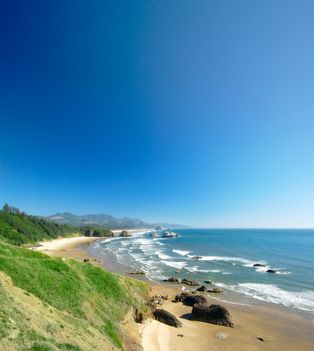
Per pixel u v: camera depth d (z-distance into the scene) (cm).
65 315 2356
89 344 2011
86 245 16650
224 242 17562
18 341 1547
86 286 3150
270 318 4100
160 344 3006
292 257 10138
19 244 13212
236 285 6025
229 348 3161
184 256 10644
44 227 19500
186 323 3769
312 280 6406
